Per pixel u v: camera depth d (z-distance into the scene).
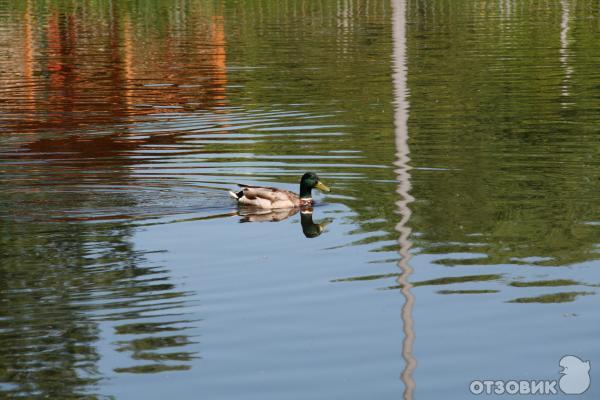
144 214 16.98
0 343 11.75
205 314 12.54
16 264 14.40
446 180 19.03
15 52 42.12
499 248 14.82
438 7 60.34
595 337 11.62
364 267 14.17
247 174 19.92
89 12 59.94
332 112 27.20
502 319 12.19
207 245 15.28
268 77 34.22
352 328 12.02
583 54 38.38
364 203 17.56
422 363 11.07
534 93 29.73
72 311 12.63
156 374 10.91
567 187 18.19
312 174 17.52
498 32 46.34
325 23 52.25
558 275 13.60
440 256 14.54
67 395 10.36
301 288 13.39
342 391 10.45
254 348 11.53
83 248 15.11
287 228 16.12
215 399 10.33
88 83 33.91
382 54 39.31
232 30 49.84
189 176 19.78
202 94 31.16
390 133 23.97
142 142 23.67
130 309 12.74
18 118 27.61
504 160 20.59
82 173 20.09
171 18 56.47
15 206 17.41
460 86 31.28
